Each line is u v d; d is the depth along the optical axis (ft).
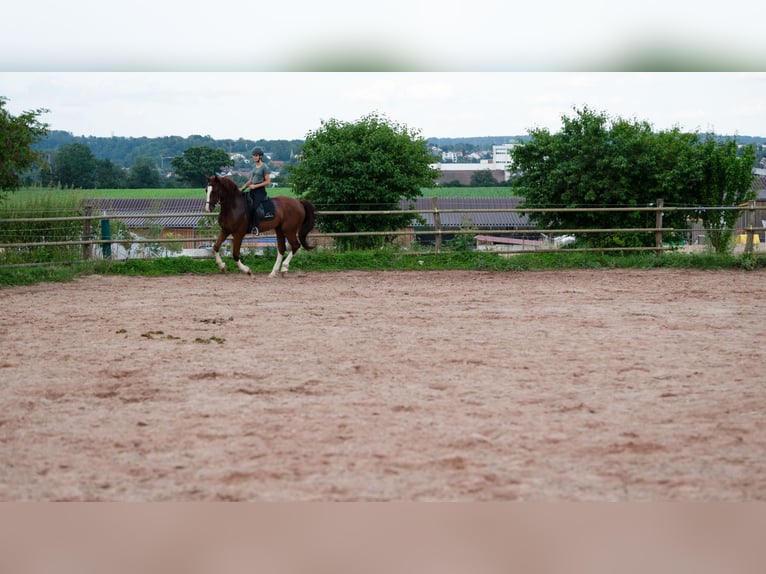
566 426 20.77
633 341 32.73
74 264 56.80
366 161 92.68
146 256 62.85
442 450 18.85
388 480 16.89
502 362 28.76
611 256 65.36
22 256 57.88
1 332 34.58
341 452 18.74
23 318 38.24
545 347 31.50
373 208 92.43
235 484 16.71
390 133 94.68
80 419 21.59
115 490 16.40
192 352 30.42
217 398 23.72
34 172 68.85
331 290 49.16
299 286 51.03
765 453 18.56
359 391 24.57
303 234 57.77
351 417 21.67
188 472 17.46
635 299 45.34
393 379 26.17
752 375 26.55
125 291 48.29
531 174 76.48
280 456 18.48
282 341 32.71
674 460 18.11
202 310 40.93
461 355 29.96
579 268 61.41
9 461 18.24
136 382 25.68
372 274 57.82
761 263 61.00
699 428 20.54
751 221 64.13
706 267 60.95
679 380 25.91
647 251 67.46
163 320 37.73
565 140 76.07
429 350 30.91
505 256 63.72
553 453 18.62
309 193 94.43
